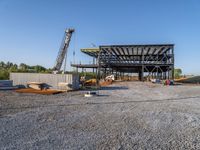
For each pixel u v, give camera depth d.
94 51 55.47
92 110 12.29
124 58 66.06
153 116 11.02
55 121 9.29
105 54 59.47
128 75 88.62
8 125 8.33
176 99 19.14
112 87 35.03
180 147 6.43
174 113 12.02
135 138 7.21
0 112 10.85
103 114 11.17
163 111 12.60
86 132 7.75
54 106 13.37
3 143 6.29
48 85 27.39
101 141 6.79
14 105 13.21
